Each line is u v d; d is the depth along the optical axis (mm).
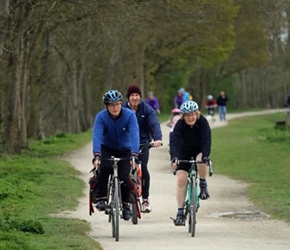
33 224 31531
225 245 29859
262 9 132375
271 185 55500
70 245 28203
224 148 89562
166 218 39562
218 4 73938
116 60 132625
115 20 71750
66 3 64500
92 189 32000
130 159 31484
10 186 47156
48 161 67812
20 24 63875
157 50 153750
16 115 73375
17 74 72125
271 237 33531
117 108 31250
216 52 150125
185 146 33094
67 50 113438
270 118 180375
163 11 86938
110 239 31594
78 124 126062
